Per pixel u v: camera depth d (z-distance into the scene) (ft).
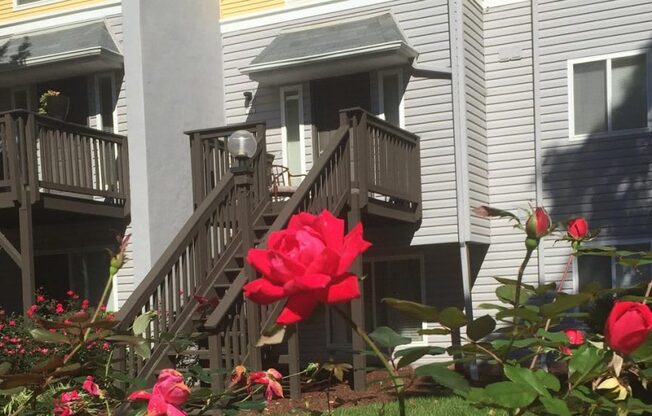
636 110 32.45
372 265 37.06
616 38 32.65
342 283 3.51
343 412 17.89
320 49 32.32
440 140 32.83
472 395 3.89
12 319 27.14
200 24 35.58
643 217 32.14
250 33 36.68
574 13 33.35
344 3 34.76
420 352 4.37
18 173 29.09
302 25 35.63
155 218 31.55
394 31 31.99
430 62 33.09
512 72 34.76
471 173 32.71
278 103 35.99
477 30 34.22
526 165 34.42
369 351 4.67
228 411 6.50
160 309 23.16
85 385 6.40
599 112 33.06
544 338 4.69
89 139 32.24
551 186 33.73
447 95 32.68
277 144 36.01
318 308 3.74
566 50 33.50
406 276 36.47
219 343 20.49
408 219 32.12
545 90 33.88
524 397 3.79
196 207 29.81
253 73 33.91
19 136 29.25
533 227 3.94
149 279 22.30
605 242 32.73
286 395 22.18
